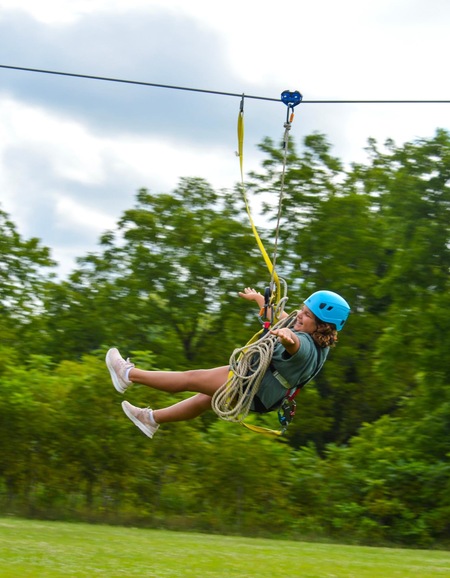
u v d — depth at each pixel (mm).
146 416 6434
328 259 24797
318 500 15781
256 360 5945
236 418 5973
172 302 25359
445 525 15688
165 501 15320
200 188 26828
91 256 27000
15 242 27859
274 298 6367
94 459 15109
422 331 18234
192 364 25641
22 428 14969
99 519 14797
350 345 25516
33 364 16781
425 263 18828
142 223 25906
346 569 8383
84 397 15148
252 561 8477
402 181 19953
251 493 15344
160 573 7168
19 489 15219
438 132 20062
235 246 25188
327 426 24906
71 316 26641
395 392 25641
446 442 17609
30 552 8047
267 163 26047
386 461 16422
